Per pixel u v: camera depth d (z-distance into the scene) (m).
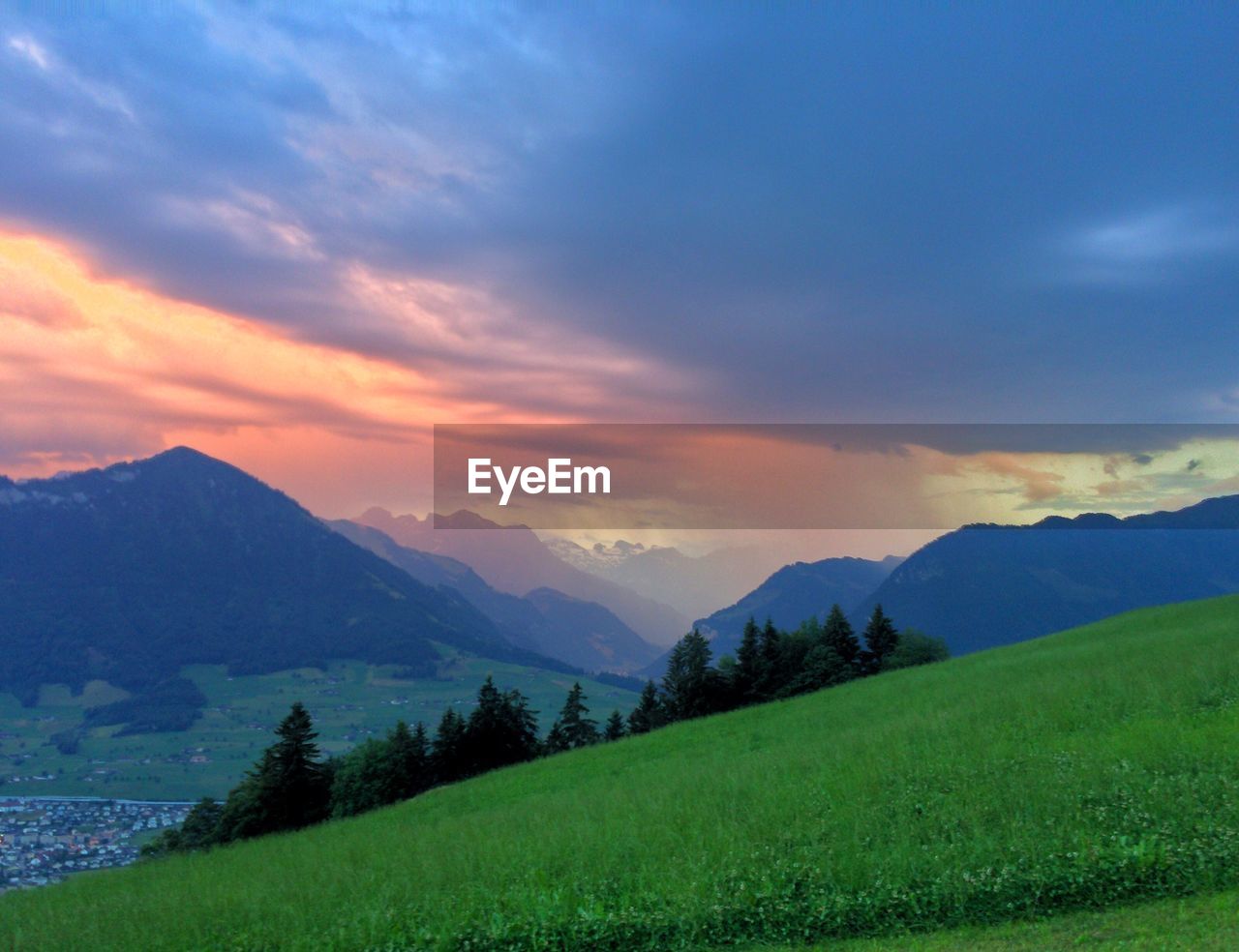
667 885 14.99
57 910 20.25
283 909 16.42
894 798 17.88
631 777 32.12
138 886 23.89
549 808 25.09
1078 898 12.97
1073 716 22.05
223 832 72.44
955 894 13.37
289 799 72.31
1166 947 11.15
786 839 16.64
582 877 16.02
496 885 16.28
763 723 42.78
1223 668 23.52
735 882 14.83
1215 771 16.22
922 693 37.38
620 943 13.71
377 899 16.33
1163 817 14.70
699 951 13.27
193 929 16.19
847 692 49.16
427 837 22.98
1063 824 14.97
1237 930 11.30
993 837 15.03
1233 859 13.03
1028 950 11.77
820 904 13.73
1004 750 19.84
